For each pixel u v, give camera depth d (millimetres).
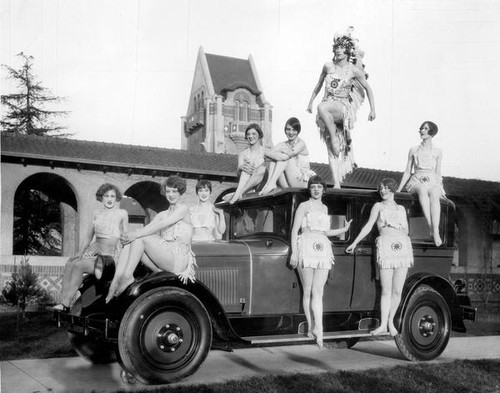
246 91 48250
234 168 17500
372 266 5828
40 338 7270
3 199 14703
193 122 50562
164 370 4539
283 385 4496
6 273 14016
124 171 16234
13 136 15688
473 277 18875
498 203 18641
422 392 4488
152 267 4793
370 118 7121
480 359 5914
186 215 4973
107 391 4242
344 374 4961
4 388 4391
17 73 26797
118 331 4438
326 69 7082
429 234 6258
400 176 19172
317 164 19266
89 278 5512
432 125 6469
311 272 5227
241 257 5230
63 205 18391
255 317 5258
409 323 5879
